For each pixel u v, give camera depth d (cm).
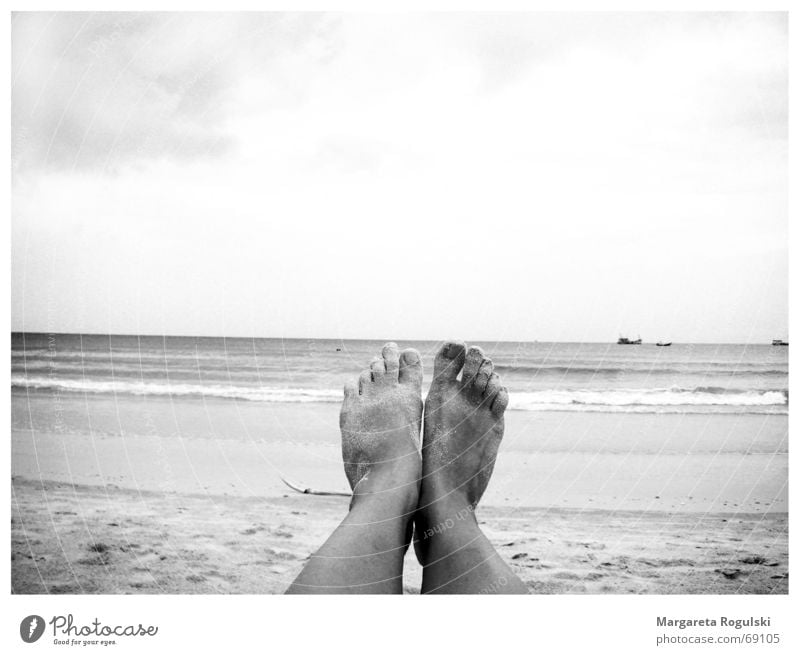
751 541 172
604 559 162
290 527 180
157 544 166
